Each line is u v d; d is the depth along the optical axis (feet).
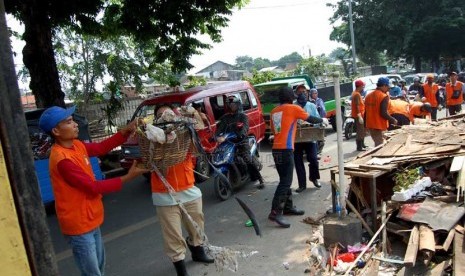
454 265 11.29
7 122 4.03
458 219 13.24
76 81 70.74
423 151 17.30
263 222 19.10
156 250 17.30
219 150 23.71
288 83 41.01
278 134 18.44
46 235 4.39
